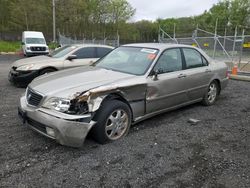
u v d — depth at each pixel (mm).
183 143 4293
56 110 3680
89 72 4707
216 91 6703
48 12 44531
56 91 3836
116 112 4184
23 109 4039
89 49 9164
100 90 3854
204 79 6055
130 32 58750
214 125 5191
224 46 16625
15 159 3586
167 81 4957
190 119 5355
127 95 4305
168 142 4305
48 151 3836
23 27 46844
